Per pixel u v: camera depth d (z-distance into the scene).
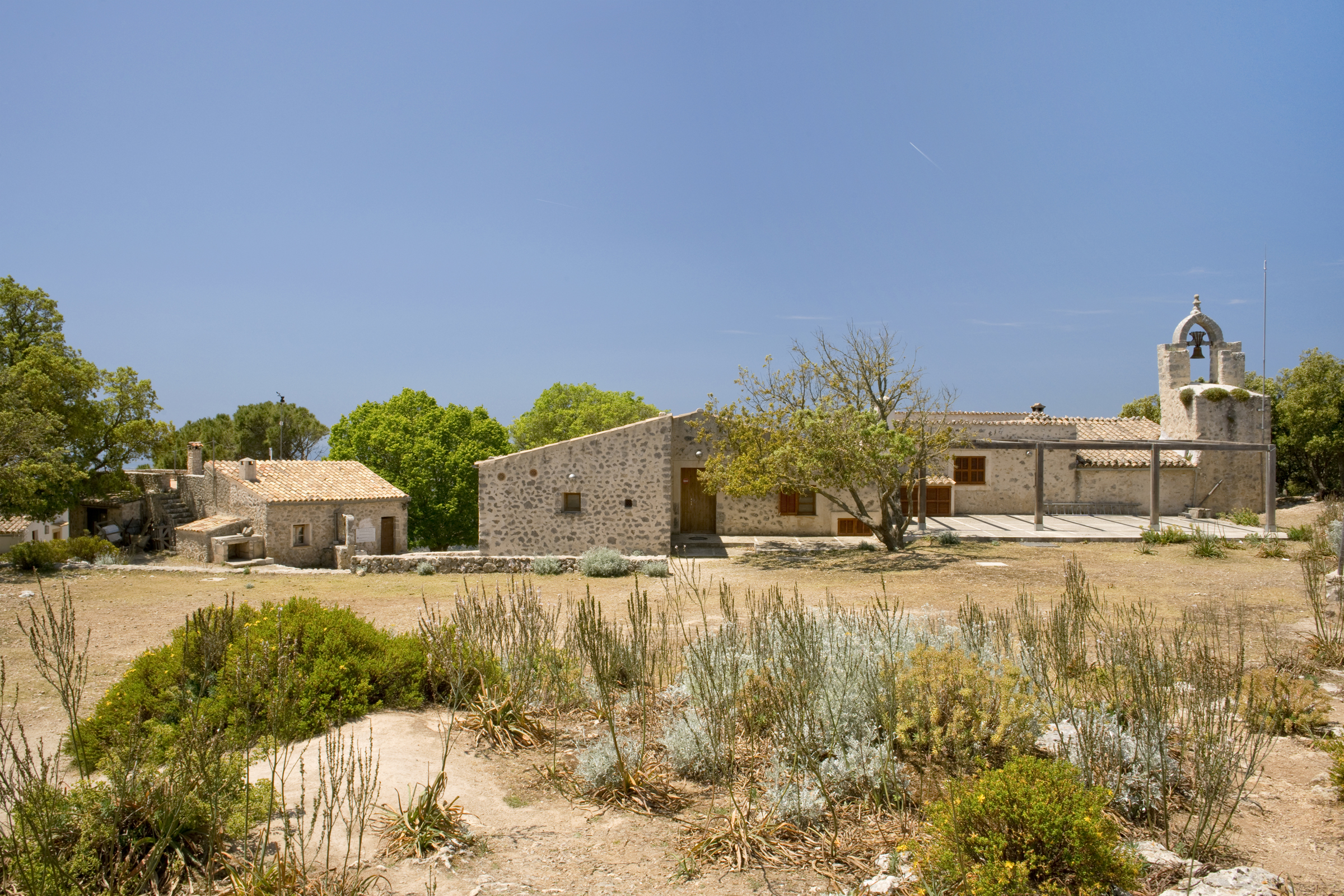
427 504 35.56
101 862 3.87
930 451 18.88
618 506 20.11
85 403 29.95
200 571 18.05
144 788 4.18
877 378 19.59
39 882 3.47
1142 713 5.11
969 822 3.87
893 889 3.81
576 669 7.14
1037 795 3.78
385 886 3.92
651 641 8.65
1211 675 5.62
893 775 4.86
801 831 4.50
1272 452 20.52
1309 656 7.83
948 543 19.53
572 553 20.12
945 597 12.45
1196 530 19.11
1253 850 4.25
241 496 27.70
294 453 49.50
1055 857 3.67
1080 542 19.62
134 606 13.46
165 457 34.06
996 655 6.19
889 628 6.54
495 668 6.97
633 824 4.71
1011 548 18.83
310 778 5.12
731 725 5.39
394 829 4.45
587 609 6.75
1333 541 16.00
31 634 4.43
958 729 5.07
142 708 6.12
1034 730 5.21
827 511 22.88
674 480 23.09
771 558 18.62
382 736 5.96
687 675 6.69
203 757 4.12
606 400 48.72
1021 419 26.67
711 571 16.84
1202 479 25.50
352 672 6.65
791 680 5.50
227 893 3.74
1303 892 3.74
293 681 5.89
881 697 5.53
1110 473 25.78
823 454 17.62
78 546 21.02
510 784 5.28
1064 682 5.88
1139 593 12.20
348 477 30.89
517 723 6.15
